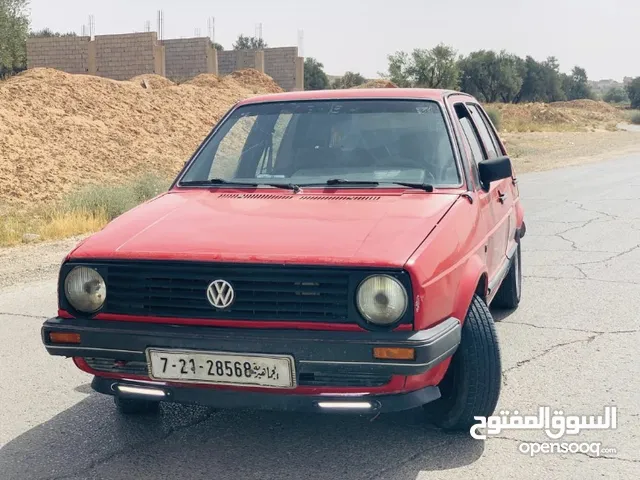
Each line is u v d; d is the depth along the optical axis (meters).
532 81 106.94
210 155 5.14
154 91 26.59
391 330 3.54
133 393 3.89
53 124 20.70
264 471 3.88
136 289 3.80
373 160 4.80
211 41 41.16
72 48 36.19
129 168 19.91
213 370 3.64
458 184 4.63
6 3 37.59
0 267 9.39
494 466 3.91
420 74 58.47
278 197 4.54
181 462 4.02
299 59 40.62
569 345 5.90
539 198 14.97
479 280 4.58
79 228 12.02
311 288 3.58
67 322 3.87
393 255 3.61
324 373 3.65
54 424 4.59
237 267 3.65
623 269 8.53
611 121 75.44
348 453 4.08
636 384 5.06
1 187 16.20
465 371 4.08
